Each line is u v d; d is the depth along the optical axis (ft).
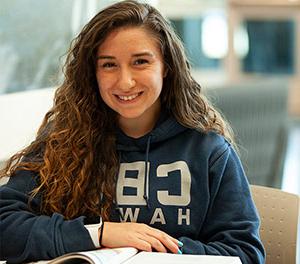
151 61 4.22
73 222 4.10
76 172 4.52
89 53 4.33
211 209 4.36
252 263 4.12
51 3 7.54
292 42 25.88
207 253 4.06
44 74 7.34
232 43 25.98
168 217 4.34
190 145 4.53
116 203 4.43
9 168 4.72
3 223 4.20
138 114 4.29
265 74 26.30
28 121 6.82
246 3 25.48
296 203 4.94
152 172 4.47
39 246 4.02
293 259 4.87
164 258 3.74
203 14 26.30
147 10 4.30
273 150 14.43
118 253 3.73
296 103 25.23
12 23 6.84
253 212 4.34
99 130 4.62
